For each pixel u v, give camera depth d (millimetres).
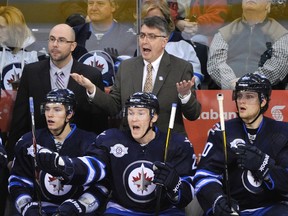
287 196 11102
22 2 13867
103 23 13727
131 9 13625
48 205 11859
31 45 13930
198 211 12797
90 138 12195
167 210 11344
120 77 12766
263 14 13477
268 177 10734
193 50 13633
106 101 12234
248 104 11203
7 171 13008
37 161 10766
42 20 13875
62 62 12953
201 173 11328
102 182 11680
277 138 11305
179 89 11789
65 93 11992
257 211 11203
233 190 11312
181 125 12617
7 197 13047
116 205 11375
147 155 11328
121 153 11352
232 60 13625
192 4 13633
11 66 13938
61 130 12008
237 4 13555
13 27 13945
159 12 13406
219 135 11445
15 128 13125
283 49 13445
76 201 11414
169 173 10672
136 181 11234
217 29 13641
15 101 13195
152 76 12594
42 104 12094
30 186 12023
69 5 13789
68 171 10836
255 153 10703
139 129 11156
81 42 13820
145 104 11180
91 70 13078
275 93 13344
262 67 13516
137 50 13727
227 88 13523
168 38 12992
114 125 13312
